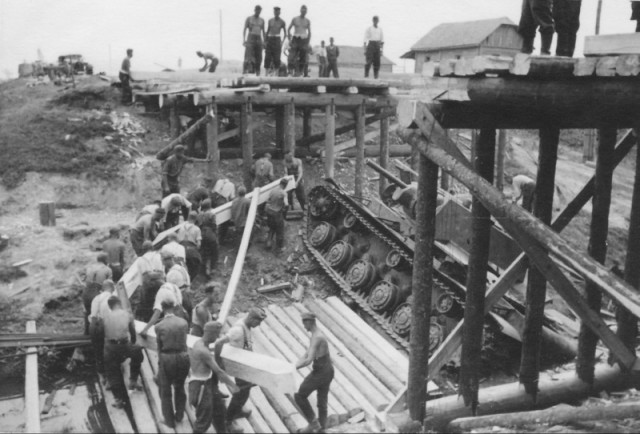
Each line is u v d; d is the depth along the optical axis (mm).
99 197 16047
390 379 10391
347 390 10039
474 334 8984
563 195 21141
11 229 14086
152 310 11109
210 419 8227
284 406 9430
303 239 14938
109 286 10141
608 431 8555
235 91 15406
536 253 8672
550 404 9734
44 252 13305
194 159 15766
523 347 9602
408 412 8781
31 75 24031
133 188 16359
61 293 12195
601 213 10148
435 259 13086
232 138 19281
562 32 8430
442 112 8109
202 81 19406
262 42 18031
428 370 8852
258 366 8391
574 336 12516
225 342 8523
